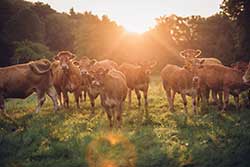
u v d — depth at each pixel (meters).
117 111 13.45
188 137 11.96
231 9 36.28
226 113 15.45
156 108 17.41
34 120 15.12
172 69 17.08
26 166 10.13
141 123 14.22
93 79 13.27
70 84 17.52
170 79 16.73
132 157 10.38
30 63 17.03
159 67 60.62
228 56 60.78
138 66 17.56
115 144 11.30
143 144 11.38
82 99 20.67
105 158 10.32
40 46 65.00
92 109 16.44
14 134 12.80
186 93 15.83
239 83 16.00
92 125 13.95
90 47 73.88
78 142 11.50
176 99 19.62
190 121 13.98
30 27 71.81
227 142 11.21
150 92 23.80
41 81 17.00
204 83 17.30
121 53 74.00
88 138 11.77
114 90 13.23
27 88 16.86
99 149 10.84
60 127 13.61
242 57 37.38
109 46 74.12
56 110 17.22
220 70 16.50
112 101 13.28
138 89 17.50
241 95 18.38
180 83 15.92
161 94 22.31
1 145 11.64
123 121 14.34
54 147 11.25
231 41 63.06
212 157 9.98
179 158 10.06
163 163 9.87
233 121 13.91
